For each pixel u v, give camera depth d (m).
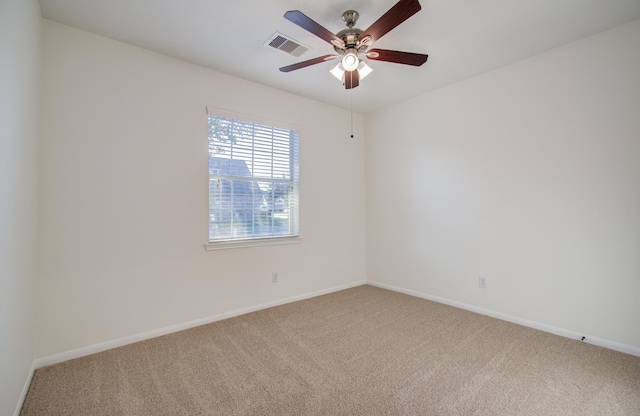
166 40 2.34
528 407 1.58
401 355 2.16
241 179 3.06
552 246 2.55
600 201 2.30
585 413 1.54
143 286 2.44
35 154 1.90
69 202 2.13
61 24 2.11
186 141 2.68
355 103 3.82
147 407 1.59
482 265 3.02
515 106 2.75
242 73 2.92
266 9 1.97
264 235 3.24
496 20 2.10
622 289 2.21
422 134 3.55
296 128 3.48
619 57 2.19
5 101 1.31
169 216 2.58
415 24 2.14
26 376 1.74
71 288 2.14
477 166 3.04
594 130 2.32
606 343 2.27
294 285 3.47
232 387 1.77
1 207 1.28
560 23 2.14
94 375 1.90
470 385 1.78
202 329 2.64
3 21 1.26
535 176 2.64
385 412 1.54
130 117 2.39
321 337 2.46
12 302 1.46
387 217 4.00
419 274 3.62
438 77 3.05
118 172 2.33
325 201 3.80
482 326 2.69
